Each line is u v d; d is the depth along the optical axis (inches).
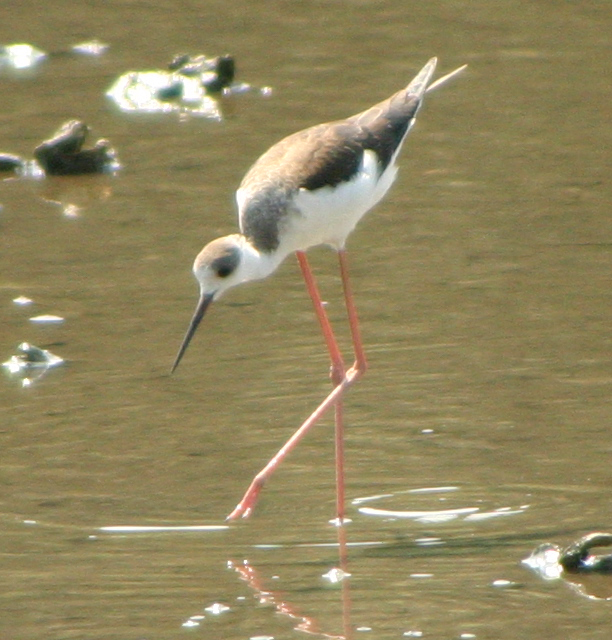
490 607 301.6
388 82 746.8
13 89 756.6
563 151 648.4
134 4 904.9
